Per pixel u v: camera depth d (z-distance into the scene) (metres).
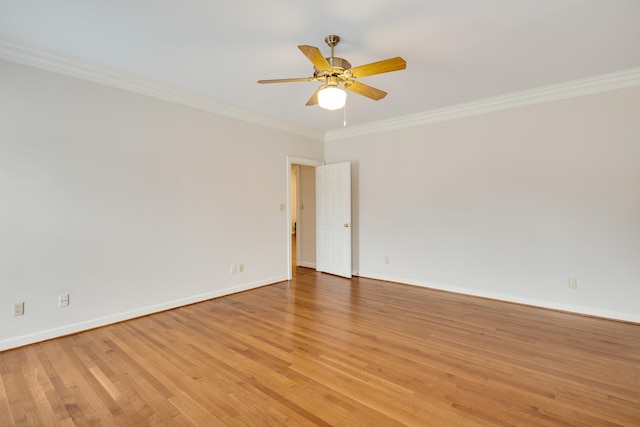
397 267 4.77
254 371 2.22
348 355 2.46
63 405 1.86
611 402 1.87
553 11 2.14
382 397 1.92
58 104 2.79
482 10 2.13
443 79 3.28
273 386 2.04
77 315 2.89
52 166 2.76
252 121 4.39
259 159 4.50
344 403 1.87
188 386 2.04
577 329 2.97
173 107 3.56
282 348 2.58
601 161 3.29
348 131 5.27
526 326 3.05
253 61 2.86
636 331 2.93
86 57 2.78
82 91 2.92
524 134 3.71
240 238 4.27
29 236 2.65
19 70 2.59
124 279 3.20
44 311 2.72
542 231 3.62
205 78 3.23
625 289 3.19
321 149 5.55
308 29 2.34
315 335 2.83
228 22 2.25
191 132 3.72
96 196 3.01
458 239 4.21
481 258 4.03
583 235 3.39
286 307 3.62
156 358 2.41
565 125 3.46
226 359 2.40
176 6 2.06
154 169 3.41
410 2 2.04
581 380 2.10
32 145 2.66
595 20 2.25
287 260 4.91
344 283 4.75
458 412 1.79
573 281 3.44
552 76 3.23
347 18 2.21
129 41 2.52
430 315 3.36
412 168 4.60
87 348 2.58
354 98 3.84
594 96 3.30
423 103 4.04
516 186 3.77
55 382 2.09
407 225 4.66
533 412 1.78
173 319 3.24
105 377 2.15
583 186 3.38
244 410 1.81
